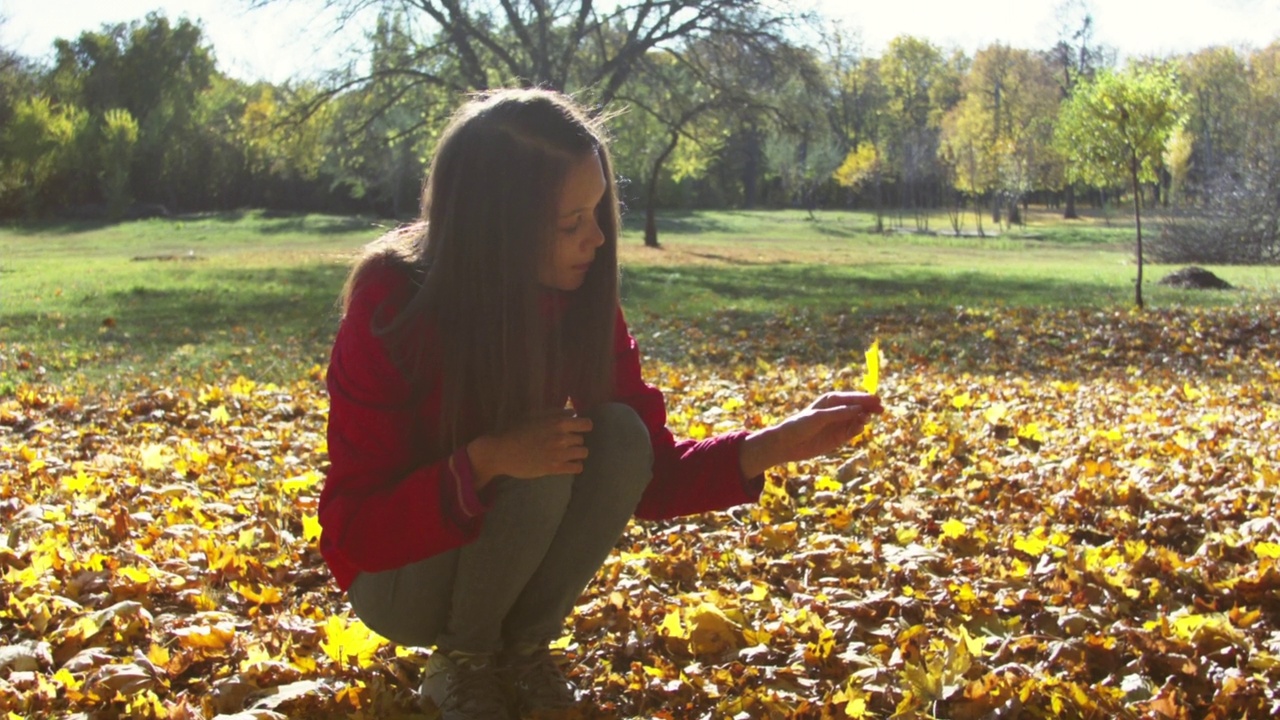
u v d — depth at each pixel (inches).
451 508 80.4
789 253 1352.1
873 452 203.3
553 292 85.4
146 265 991.6
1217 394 318.7
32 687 99.5
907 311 558.6
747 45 1082.1
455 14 1026.7
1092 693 101.3
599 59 1139.3
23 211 2161.7
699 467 96.3
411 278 84.0
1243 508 168.4
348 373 83.1
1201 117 2613.2
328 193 2402.8
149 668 103.2
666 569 137.7
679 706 101.0
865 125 3341.5
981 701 99.0
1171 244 1187.9
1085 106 608.1
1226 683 102.7
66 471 192.5
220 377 329.4
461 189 81.2
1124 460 206.5
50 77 2632.9
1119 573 136.5
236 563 136.6
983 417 244.8
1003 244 1692.9
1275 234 1157.1
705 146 1317.7
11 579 125.9
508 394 82.5
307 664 105.2
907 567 137.6
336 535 83.9
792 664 109.5
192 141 2381.9
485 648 92.0
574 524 90.0
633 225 2127.2
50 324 514.3
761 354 407.5
